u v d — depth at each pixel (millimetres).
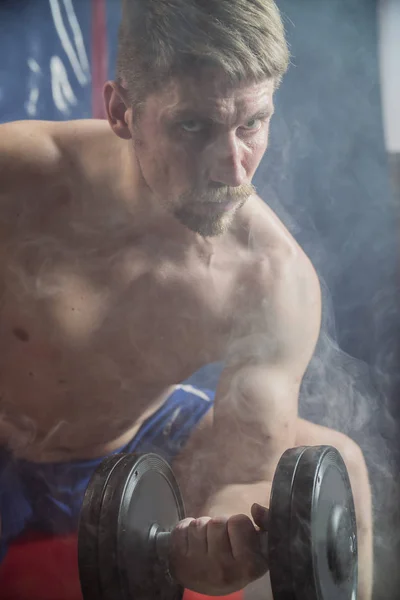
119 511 615
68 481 1039
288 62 880
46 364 958
